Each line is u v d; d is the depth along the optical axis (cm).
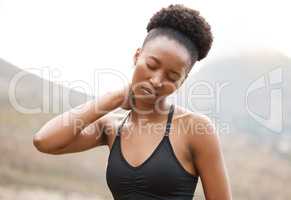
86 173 1975
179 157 307
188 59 310
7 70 2214
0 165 1866
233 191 1981
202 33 315
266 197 1947
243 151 2266
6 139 2020
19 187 1750
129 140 317
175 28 311
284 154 2289
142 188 303
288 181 2092
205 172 312
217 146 313
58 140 321
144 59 307
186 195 310
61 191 1792
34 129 2083
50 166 1964
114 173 313
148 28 323
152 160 304
